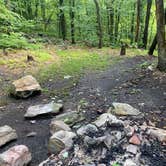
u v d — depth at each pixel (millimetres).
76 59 3906
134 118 1710
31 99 2371
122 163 1306
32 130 1821
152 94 2148
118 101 2064
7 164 1347
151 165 1308
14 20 4723
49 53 4270
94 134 1465
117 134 1460
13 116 2051
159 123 1704
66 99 2270
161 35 2584
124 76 2713
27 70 3234
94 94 2283
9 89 2506
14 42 4141
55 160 1392
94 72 3033
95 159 1346
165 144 1448
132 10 6383
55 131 1671
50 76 2969
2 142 1639
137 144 1419
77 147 1428
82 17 6402
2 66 3309
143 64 3045
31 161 1484
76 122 1766
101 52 4754
